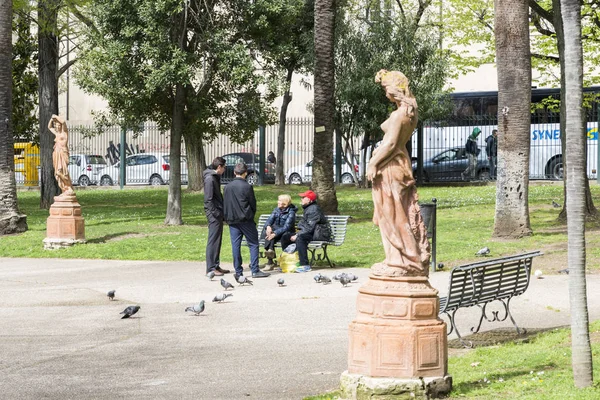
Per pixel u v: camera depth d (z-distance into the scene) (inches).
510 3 840.3
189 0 1008.2
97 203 1505.9
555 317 483.5
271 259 719.1
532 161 1755.7
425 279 309.7
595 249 751.7
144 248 873.5
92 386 348.5
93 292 617.9
